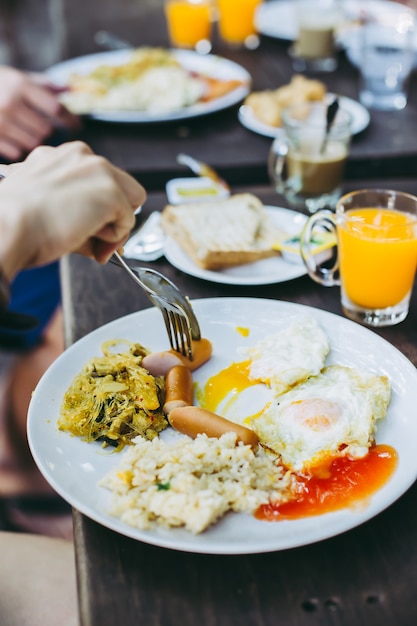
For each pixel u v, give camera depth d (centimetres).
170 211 157
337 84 238
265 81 242
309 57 254
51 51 523
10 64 498
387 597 77
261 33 289
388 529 85
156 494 82
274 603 76
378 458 91
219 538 79
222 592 77
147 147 197
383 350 111
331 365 111
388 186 176
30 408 99
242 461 88
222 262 140
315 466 90
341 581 78
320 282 135
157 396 103
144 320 121
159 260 147
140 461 86
